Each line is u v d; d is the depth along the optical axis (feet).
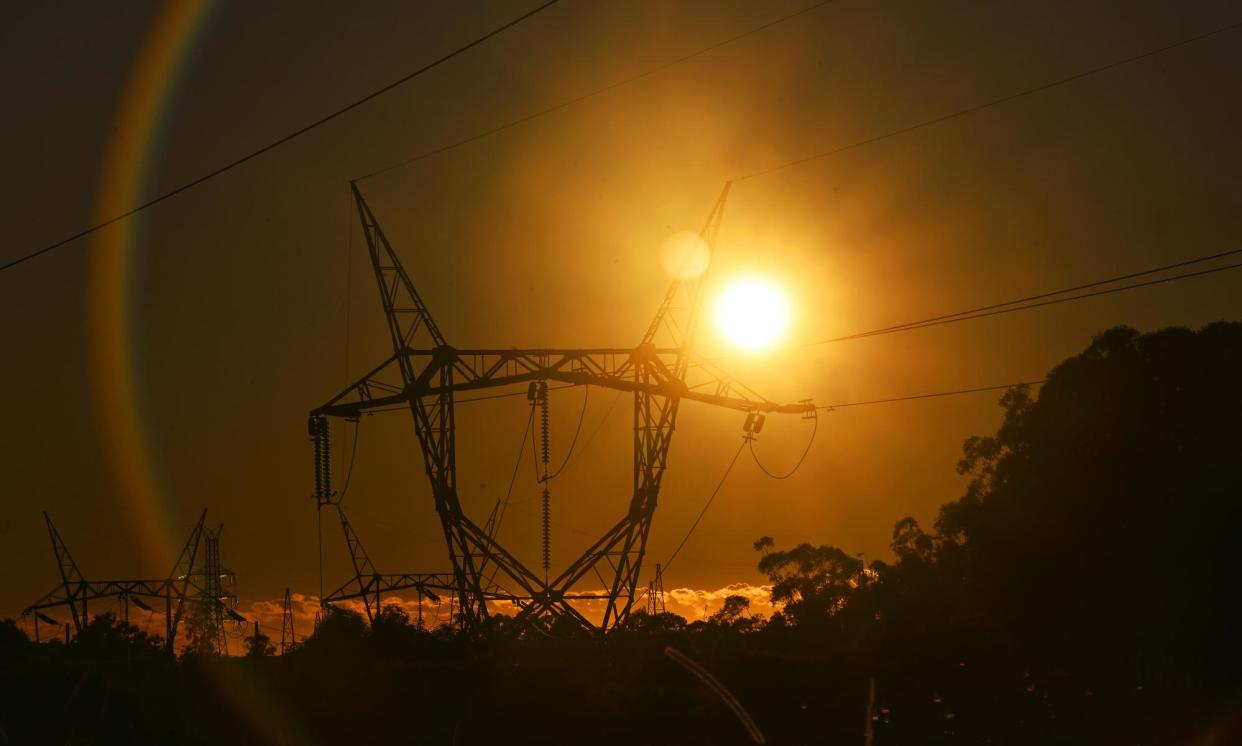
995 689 218.79
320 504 268.62
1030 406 252.21
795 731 192.34
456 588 266.36
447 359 262.26
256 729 211.82
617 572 266.57
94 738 198.39
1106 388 227.81
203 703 223.51
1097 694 207.21
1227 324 223.71
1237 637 202.80
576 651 255.70
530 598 263.08
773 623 360.48
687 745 192.24
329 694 233.96
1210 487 209.15
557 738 206.69
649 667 244.42
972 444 264.72
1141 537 216.54
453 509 262.26
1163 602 209.97
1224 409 213.66
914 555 305.32
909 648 247.70
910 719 196.85
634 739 201.05
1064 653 227.20
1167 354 224.53
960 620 246.47
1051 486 230.48
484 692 229.25
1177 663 207.10
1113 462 223.92
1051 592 228.43
